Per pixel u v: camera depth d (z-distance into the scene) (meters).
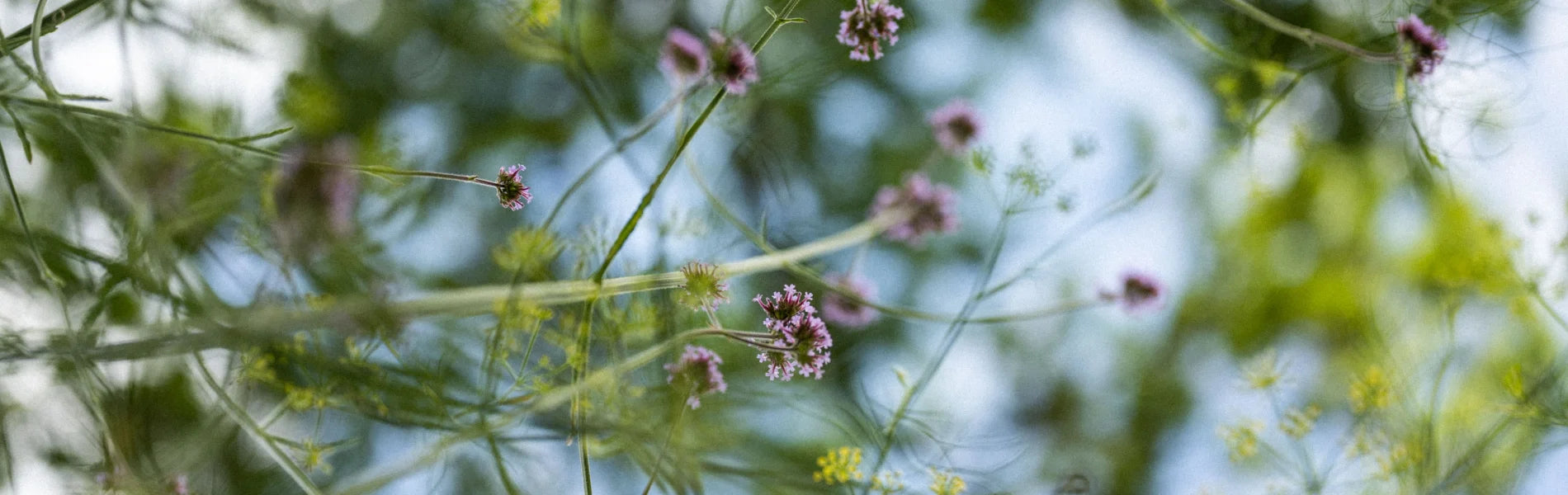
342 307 0.54
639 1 0.77
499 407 0.58
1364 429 0.69
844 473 0.62
